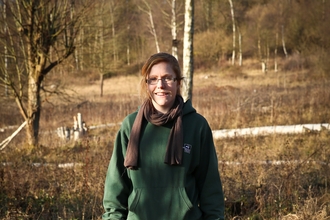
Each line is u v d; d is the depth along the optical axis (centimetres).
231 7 3975
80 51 1194
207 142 227
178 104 221
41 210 520
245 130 1062
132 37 4038
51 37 1092
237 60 4047
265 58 3866
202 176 229
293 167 629
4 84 1098
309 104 1376
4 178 611
